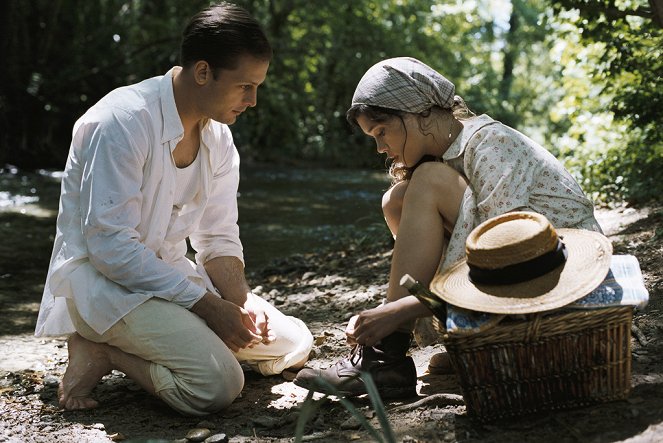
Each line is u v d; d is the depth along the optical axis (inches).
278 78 675.4
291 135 698.2
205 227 135.0
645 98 237.5
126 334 116.2
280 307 182.9
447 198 107.2
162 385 115.1
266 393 124.8
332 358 138.6
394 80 108.9
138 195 117.3
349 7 672.4
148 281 116.4
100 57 639.8
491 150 106.4
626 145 276.2
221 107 118.5
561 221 106.7
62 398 121.6
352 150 685.3
